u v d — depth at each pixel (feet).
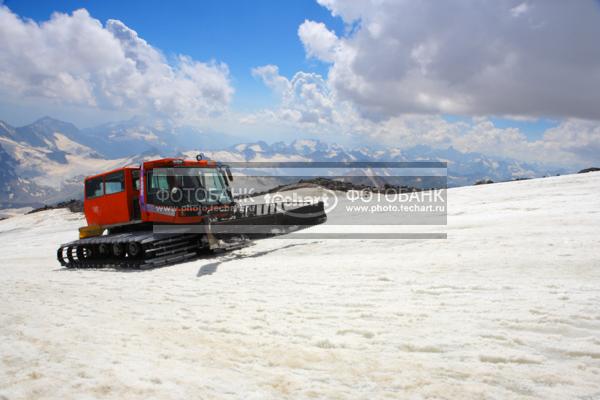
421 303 18.02
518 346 12.27
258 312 19.07
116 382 10.77
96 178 53.52
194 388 10.48
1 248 113.50
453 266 25.05
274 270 30.73
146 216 45.16
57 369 11.84
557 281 19.45
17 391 10.14
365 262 29.81
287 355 13.12
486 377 10.39
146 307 22.20
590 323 13.61
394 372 11.17
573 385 9.66
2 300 26.96
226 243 43.19
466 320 15.10
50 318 20.01
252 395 10.04
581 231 31.14
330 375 11.30
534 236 31.24
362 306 18.51
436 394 9.68
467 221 45.91
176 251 44.73
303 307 19.26
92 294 27.94
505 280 20.61
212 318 18.56
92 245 50.31
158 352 13.92
